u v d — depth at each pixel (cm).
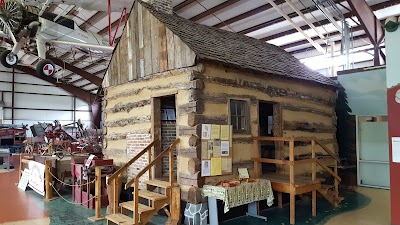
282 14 984
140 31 629
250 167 583
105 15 1176
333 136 833
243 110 588
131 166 643
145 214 475
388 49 486
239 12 1053
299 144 711
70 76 2098
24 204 652
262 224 514
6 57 970
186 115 516
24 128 1888
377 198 700
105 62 1702
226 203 463
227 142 541
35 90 2191
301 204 651
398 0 891
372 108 837
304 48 1275
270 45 911
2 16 810
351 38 1012
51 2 855
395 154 473
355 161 859
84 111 2394
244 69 570
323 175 782
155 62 583
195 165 494
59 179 768
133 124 648
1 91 2067
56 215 569
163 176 600
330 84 816
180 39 530
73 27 955
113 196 525
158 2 688
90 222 528
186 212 498
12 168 1245
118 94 703
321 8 910
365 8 920
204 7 1039
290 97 693
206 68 521
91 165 651
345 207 622
